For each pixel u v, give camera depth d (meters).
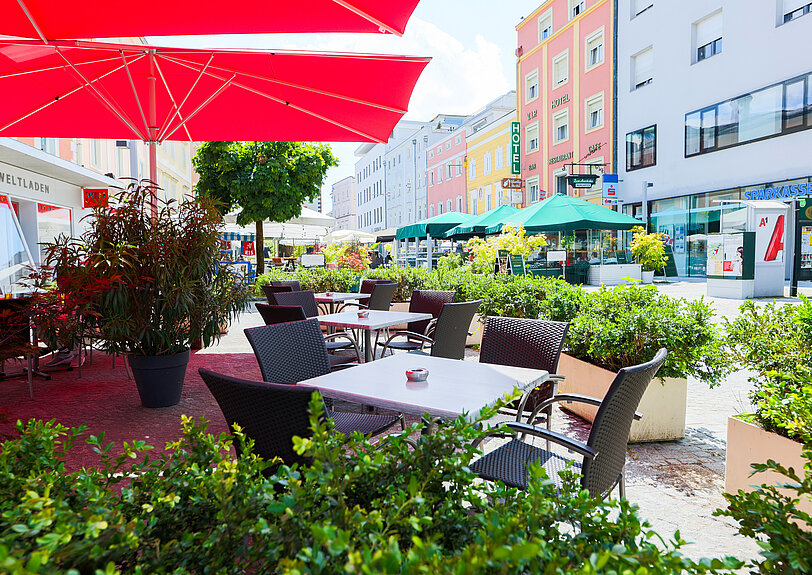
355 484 1.34
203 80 5.85
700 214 19.97
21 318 4.42
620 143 23.58
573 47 26.12
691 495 3.14
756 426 2.79
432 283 9.41
